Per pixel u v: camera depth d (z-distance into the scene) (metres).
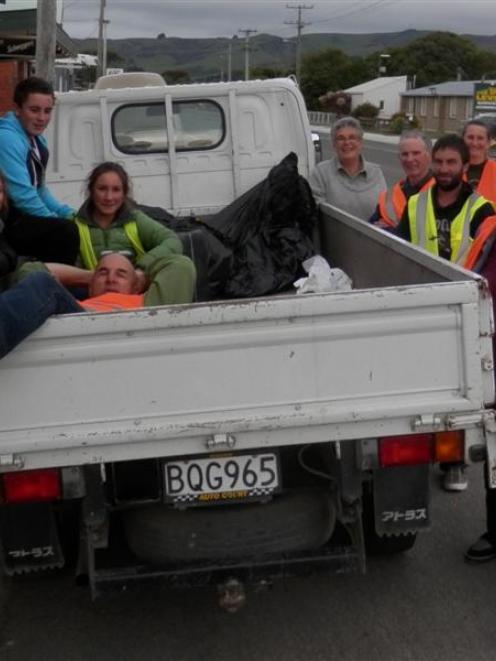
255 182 6.88
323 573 3.71
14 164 5.48
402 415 3.38
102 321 3.26
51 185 6.77
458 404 3.38
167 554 3.71
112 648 4.06
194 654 4.00
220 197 6.88
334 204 6.81
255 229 6.34
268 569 3.68
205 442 3.35
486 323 3.36
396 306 3.31
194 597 4.45
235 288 6.09
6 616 4.34
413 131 6.18
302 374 3.35
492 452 3.46
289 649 4.00
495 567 4.68
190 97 6.71
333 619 4.24
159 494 3.60
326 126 64.94
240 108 6.78
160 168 6.84
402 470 3.73
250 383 3.34
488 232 4.69
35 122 5.57
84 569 3.80
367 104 91.81
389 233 4.89
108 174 5.10
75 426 3.33
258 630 4.16
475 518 5.23
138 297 4.26
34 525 3.62
